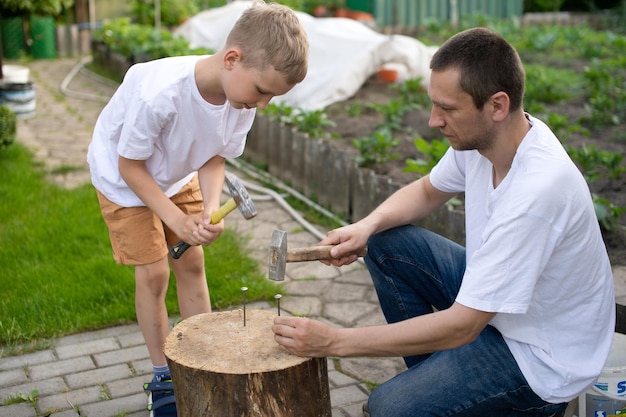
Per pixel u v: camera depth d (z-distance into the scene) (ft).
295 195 19.56
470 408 8.23
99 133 10.30
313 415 8.34
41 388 11.31
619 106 25.05
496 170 8.23
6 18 41.96
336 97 26.48
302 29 8.88
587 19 50.08
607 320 8.18
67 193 19.13
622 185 18.51
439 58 7.72
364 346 7.98
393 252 9.71
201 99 9.33
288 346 8.11
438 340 7.80
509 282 7.54
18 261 15.14
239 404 8.01
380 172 19.10
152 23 45.34
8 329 12.64
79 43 43.91
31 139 24.95
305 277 15.03
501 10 50.16
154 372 10.59
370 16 46.16
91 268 14.67
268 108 21.85
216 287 14.15
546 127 8.18
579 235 7.75
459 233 14.46
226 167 22.48
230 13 33.63
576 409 8.70
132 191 9.95
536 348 7.99
